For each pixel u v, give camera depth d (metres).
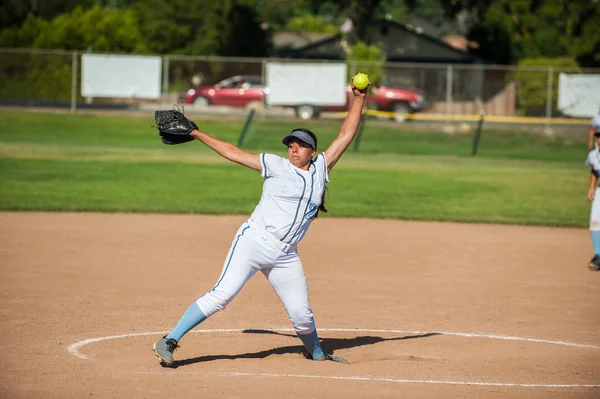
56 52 82.88
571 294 24.08
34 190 43.75
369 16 120.25
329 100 81.56
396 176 54.97
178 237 32.03
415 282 25.22
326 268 27.05
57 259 27.11
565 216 40.72
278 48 143.25
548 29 121.25
